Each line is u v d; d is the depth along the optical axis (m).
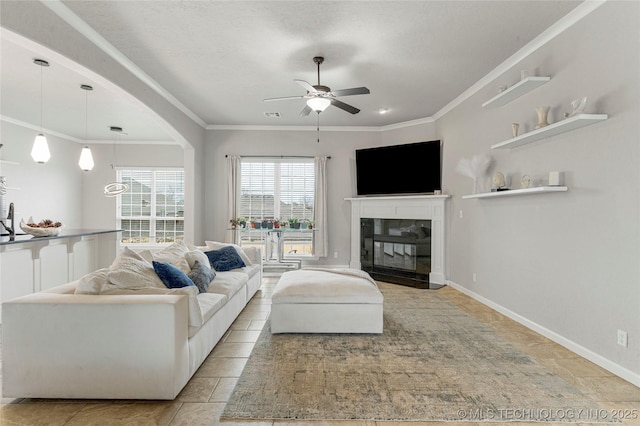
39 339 2.11
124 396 2.13
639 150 2.32
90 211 7.85
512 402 2.14
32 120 6.21
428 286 5.41
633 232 2.36
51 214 7.07
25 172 6.50
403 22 3.04
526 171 3.53
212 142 6.69
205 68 4.04
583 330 2.80
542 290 3.30
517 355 2.82
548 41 3.21
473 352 2.88
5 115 5.92
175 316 2.14
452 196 5.38
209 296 3.06
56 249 4.12
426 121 6.14
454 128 5.28
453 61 3.82
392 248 6.24
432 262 5.70
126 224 7.98
